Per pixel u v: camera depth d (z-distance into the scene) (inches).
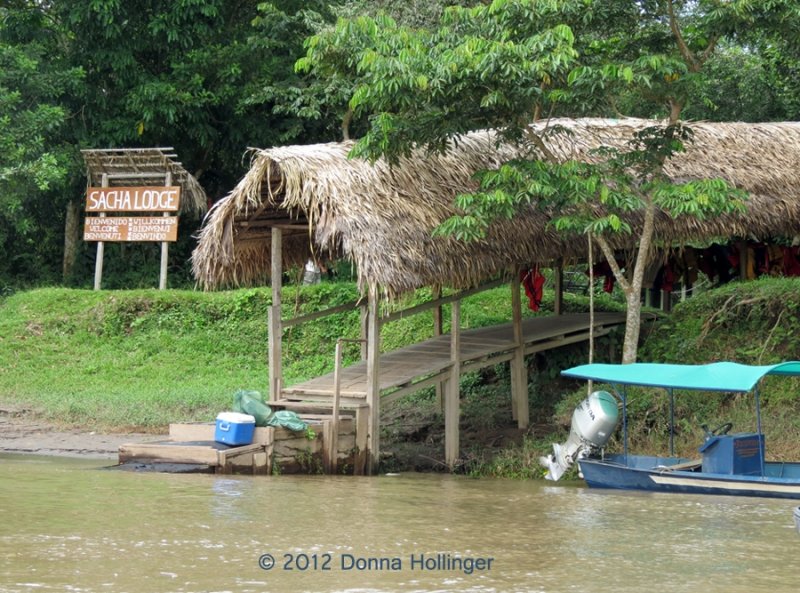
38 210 1336.1
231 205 711.1
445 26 699.4
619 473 619.2
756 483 576.4
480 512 517.3
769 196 828.0
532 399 874.8
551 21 671.8
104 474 618.2
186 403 898.1
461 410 868.0
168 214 1159.0
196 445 644.7
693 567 386.6
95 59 1197.1
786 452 676.1
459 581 361.4
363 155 673.0
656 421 737.6
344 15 1066.1
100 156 1167.0
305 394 714.8
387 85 637.9
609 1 690.2
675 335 839.7
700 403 745.6
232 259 740.7
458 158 754.8
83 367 1024.2
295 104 1142.3
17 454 739.4
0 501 509.4
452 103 667.4
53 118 1142.3
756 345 802.2
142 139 1275.8
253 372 1021.2
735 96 1183.6
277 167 686.5
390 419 876.6
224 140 1283.2
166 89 1170.6
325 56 695.7
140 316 1095.0
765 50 1112.8
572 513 517.3
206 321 1088.8
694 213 695.1
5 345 1049.5
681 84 672.4
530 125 751.1
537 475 692.1
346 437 687.7
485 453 756.6
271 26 1195.3
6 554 386.3
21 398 940.6
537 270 910.4
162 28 1166.3
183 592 336.2
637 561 397.1
